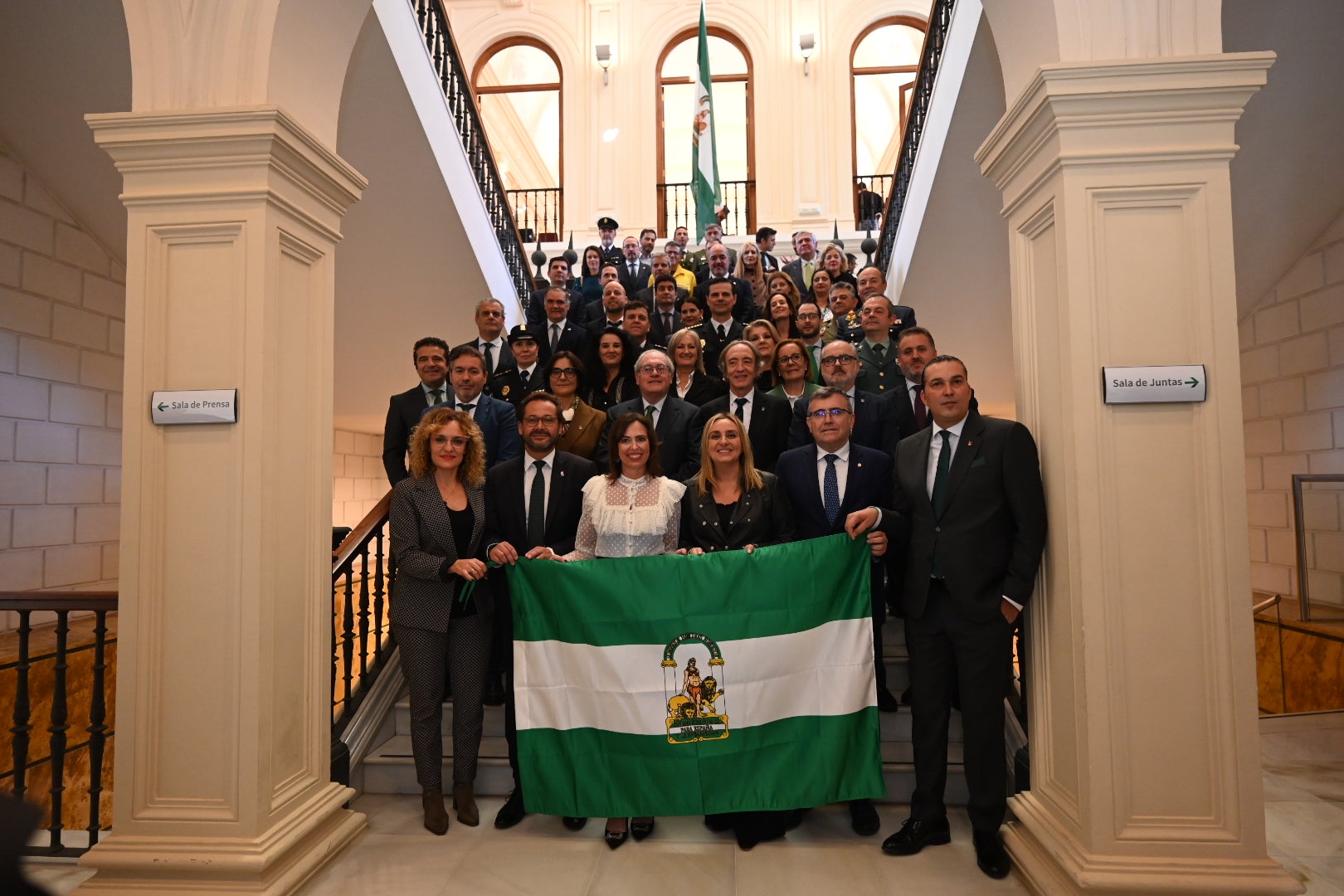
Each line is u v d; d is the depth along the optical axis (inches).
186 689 95.0
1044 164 96.3
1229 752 86.3
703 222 399.5
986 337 305.6
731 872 99.0
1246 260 215.2
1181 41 91.8
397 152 211.0
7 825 22.1
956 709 132.1
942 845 104.7
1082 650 88.8
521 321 299.7
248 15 101.5
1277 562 226.1
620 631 107.0
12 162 197.9
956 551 99.3
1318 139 175.8
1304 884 94.7
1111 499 89.2
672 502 112.7
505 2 462.9
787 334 209.3
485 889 95.3
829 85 450.6
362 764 128.2
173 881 91.7
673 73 470.3
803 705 105.6
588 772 105.7
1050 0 94.5
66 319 212.7
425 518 113.0
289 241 104.1
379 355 282.7
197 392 96.0
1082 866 86.1
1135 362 89.9
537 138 540.7
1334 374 203.9
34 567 202.2
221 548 96.0
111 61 172.9
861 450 116.9
